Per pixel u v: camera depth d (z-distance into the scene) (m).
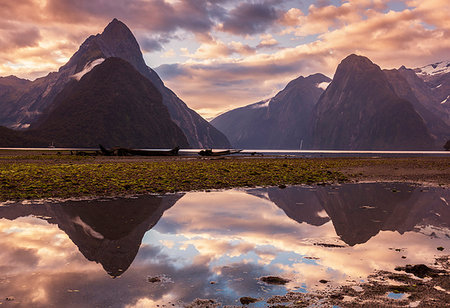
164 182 23.59
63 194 18.50
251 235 10.84
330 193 20.69
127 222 12.54
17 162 41.41
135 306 5.84
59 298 6.13
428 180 28.45
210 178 26.67
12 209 14.66
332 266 7.93
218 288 6.63
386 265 8.01
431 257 8.66
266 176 28.98
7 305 5.82
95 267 7.80
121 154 68.81
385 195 19.95
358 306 5.82
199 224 12.35
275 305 5.90
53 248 9.30
